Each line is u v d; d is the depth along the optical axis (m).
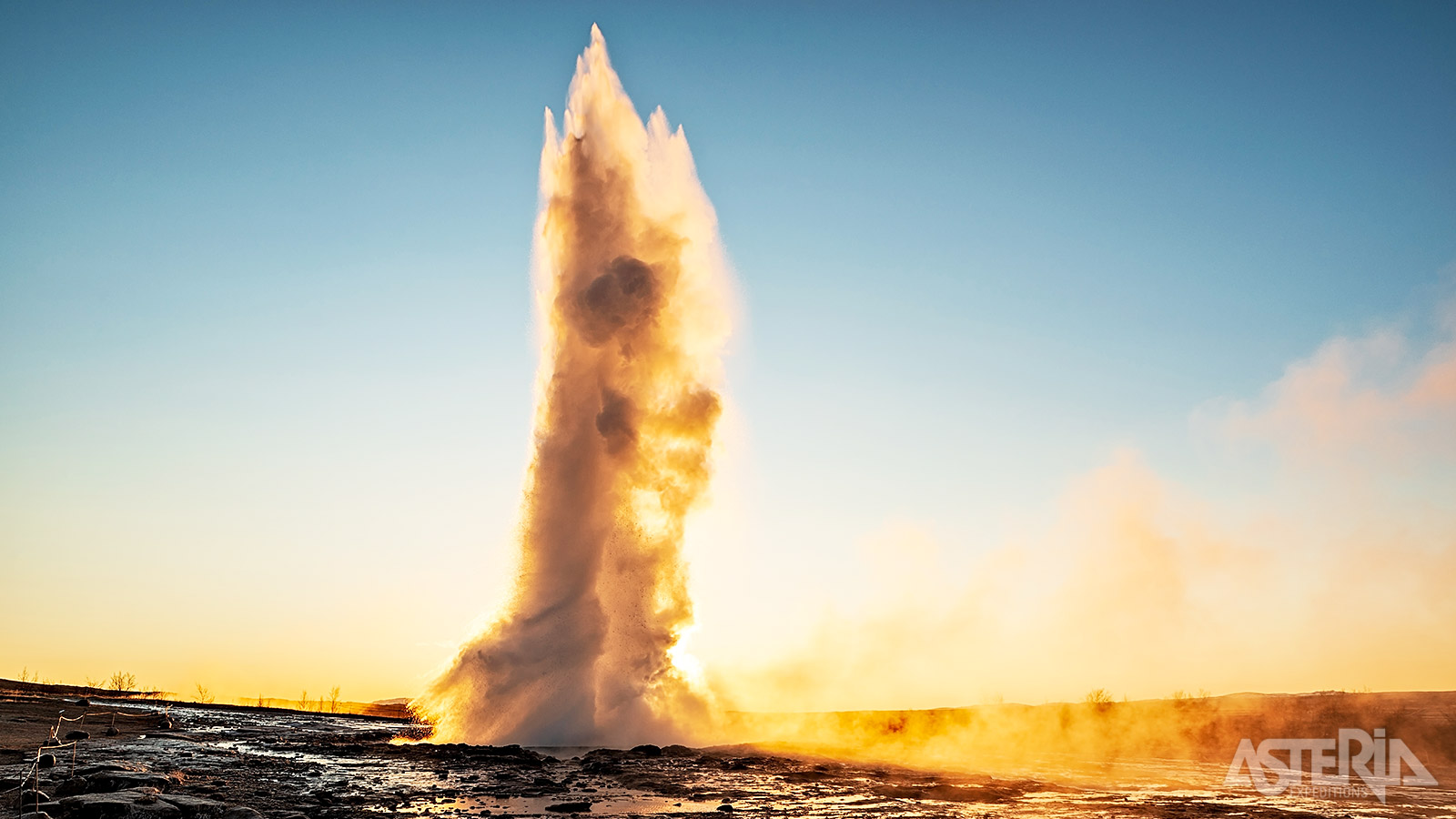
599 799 25.45
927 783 30.80
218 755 32.34
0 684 68.25
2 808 19.75
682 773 31.47
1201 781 33.50
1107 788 30.88
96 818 19.48
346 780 27.88
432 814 22.34
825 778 31.22
